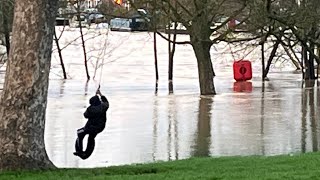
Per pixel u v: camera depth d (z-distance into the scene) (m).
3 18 38.22
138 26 42.25
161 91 40.66
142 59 70.50
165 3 36.12
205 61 37.03
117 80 49.56
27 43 11.34
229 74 56.12
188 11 35.19
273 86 44.44
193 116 27.78
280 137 22.05
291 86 44.31
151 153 18.92
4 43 43.25
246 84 46.12
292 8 33.50
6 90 11.52
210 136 22.31
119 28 50.22
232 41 36.47
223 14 35.41
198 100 34.44
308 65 49.50
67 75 53.69
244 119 26.83
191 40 36.53
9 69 11.49
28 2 11.27
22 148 11.47
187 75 54.78
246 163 12.93
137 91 40.62
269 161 13.09
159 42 86.00
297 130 23.67
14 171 11.28
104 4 39.56
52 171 11.53
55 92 39.69
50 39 11.57
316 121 26.14
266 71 51.06
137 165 13.21
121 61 67.69
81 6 43.66
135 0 34.44
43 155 11.77
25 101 11.45
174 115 28.11
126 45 81.19
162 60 70.00
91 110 14.13
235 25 35.25
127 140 21.31
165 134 22.69
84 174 11.34
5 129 11.48
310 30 36.78
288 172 11.08
